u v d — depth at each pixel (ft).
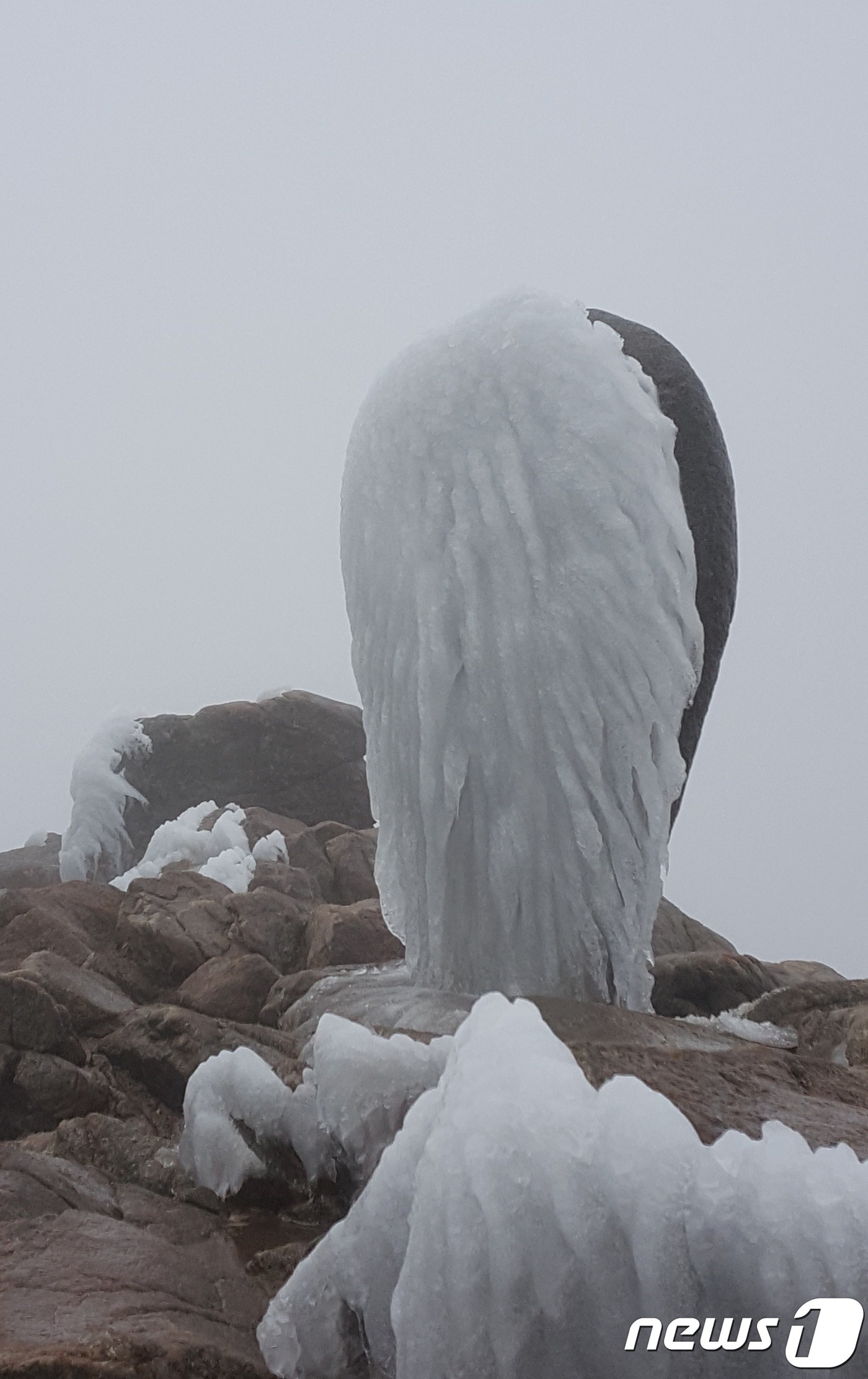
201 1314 11.68
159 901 29.89
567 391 21.70
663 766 21.76
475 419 22.04
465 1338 9.39
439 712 21.91
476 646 21.67
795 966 34.50
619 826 21.62
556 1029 18.33
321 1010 22.12
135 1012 21.88
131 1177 16.31
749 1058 15.52
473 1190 9.48
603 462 21.49
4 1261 12.24
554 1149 9.57
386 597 22.91
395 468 22.79
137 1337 10.38
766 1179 9.62
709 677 23.39
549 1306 9.37
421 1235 9.60
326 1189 15.31
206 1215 15.12
